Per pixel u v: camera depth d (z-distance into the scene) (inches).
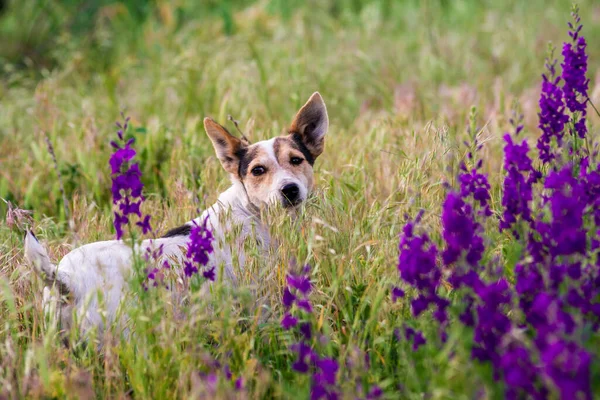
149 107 577.0
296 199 320.5
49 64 815.7
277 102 565.9
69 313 267.3
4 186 437.4
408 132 425.7
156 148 457.4
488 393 190.5
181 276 263.4
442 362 206.1
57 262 317.7
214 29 815.7
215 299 259.4
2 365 247.3
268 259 287.3
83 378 230.8
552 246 223.1
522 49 718.5
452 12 907.4
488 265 230.4
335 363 218.5
